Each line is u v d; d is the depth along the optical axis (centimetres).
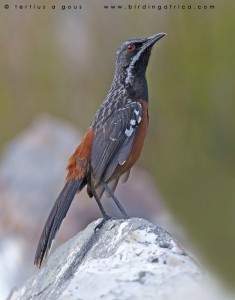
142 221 668
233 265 1211
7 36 1908
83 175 803
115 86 864
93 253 678
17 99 1911
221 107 1900
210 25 1855
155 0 1848
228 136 1898
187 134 1895
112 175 828
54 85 1914
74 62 1908
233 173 1888
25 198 1395
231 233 1447
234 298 582
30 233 1330
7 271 1280
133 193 1407
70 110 1905
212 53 1870
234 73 1870
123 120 827
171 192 1853
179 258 615
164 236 642
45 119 1811
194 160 1888
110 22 1877
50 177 1436
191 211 1794
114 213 1340
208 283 589
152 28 1856
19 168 1460
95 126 825
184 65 1870
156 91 1883
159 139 1889
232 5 1844
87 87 1905
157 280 593
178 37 1856
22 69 1912
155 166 1875
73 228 1286
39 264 761
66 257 729
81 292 594
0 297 1225
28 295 726
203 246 1407
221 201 1809
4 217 1370
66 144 1541
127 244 634
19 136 1728
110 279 598
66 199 793
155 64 1877
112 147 816
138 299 582
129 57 865
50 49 1911
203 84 1884
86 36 1895
